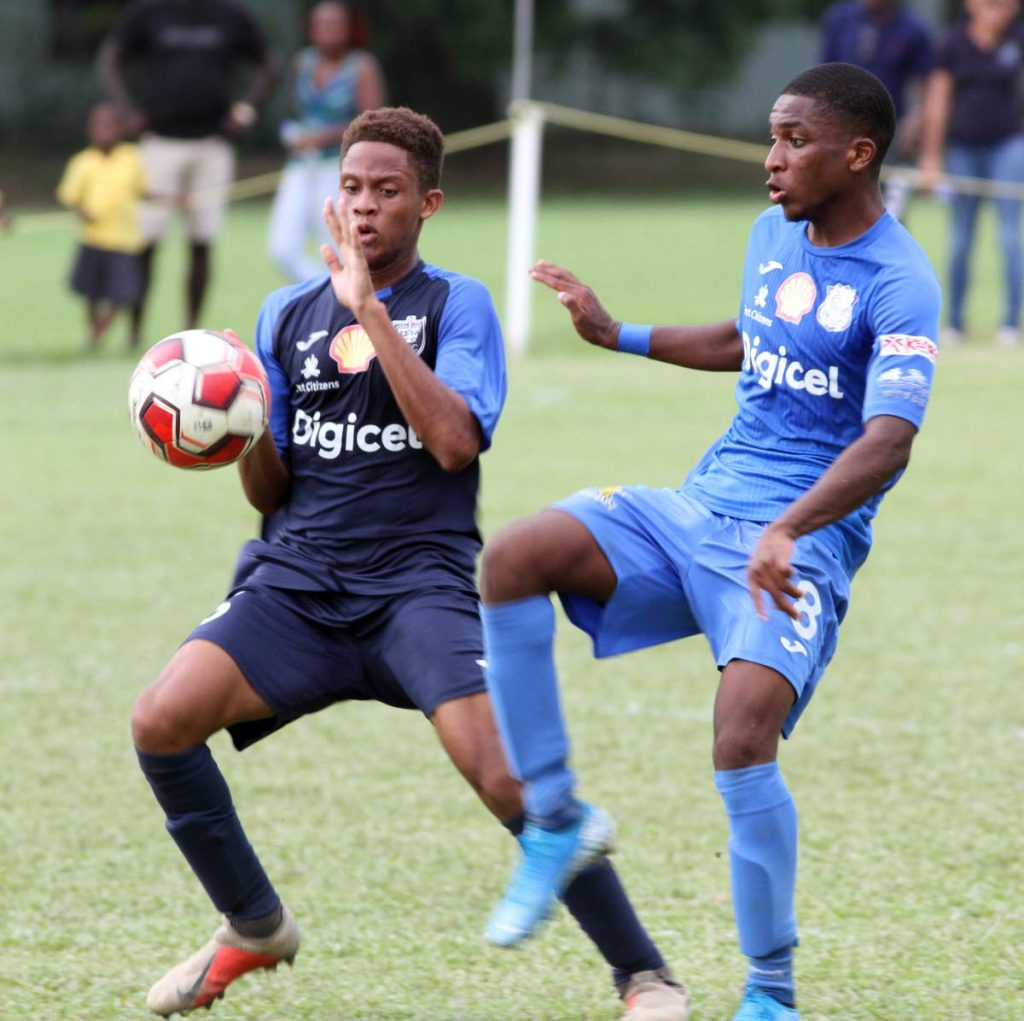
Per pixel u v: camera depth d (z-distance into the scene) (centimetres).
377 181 1271
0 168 11331
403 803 1731
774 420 1230
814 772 1798
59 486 3225
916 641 2277
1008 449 3494
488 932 1159
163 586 2548
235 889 1225
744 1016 1148
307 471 1298
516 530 1185
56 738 1914
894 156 4816
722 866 1561
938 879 1509
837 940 1377
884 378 1144
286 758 1875
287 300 1335
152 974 1333
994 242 7950
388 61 12025
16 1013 1254
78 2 12625
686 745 1898
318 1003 1279
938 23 13925
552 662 1184
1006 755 1844
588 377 4353
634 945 1211
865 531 1230
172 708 1192
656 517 1205
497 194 10825
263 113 12281
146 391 1260
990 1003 1256
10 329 5272
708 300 5591
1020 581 2567
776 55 14225
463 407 1232
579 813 1173
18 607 2434
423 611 1228
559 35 11875
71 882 1520
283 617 1242
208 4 4638
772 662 1136
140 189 4684
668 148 13450
